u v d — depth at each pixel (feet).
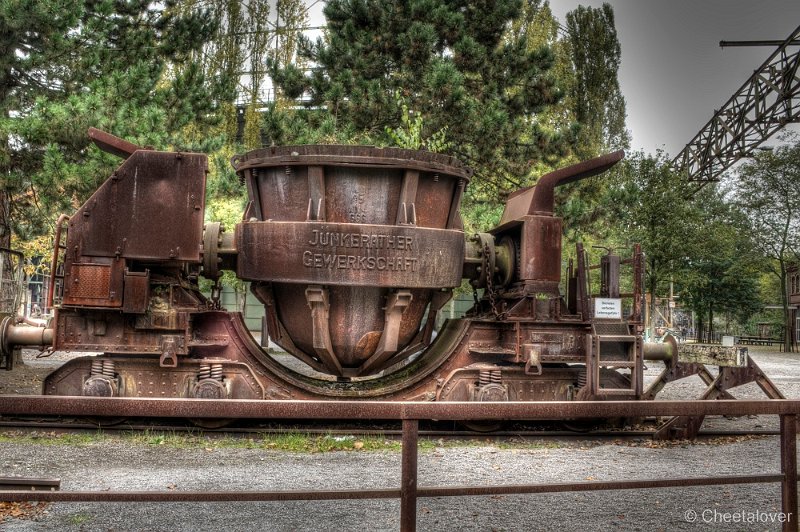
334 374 34.88
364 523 18.78
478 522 18.99
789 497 13.38
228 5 112.16
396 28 59.82
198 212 31.30
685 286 104.58
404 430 11.63
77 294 30.48
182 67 72.43
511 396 34.14
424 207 32.17
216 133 72.59
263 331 78.95
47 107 47.03
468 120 56.95
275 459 26.63
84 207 30.73
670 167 86.02
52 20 50.14
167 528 17.95
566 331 34.55
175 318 31.40
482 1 61.87
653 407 12.16
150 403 10.73
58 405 10.52
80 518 18.60
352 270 30.37
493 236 38.78
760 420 40.88
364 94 57.72
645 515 19.97
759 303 149.89
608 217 62.28
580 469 26.13
